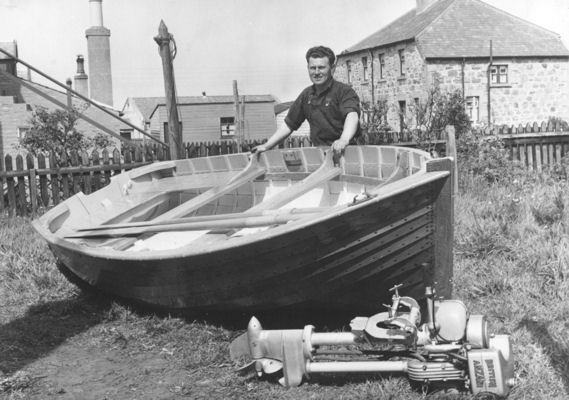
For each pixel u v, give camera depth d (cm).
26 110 2691
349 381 373
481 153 1086
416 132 1309
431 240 396
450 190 395
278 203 516
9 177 937
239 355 406
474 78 3181
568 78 3338
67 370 418
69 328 500
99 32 3959
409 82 3288
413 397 342
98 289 566
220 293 442
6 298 571
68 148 1432
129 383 394
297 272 406
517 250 604
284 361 369
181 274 441
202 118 4244
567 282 510
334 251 393
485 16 3356
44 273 614
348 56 3972
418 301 418
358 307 437
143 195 704
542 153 1243
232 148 1215
